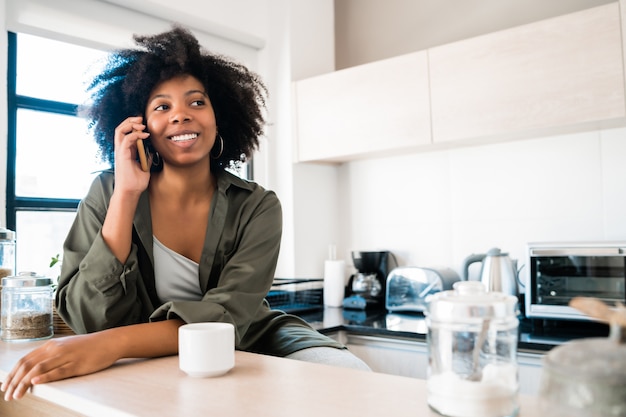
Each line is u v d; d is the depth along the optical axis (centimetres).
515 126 201
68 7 211
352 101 247
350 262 286
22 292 129
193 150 120
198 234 129
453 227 251
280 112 275
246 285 118
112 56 143
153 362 93
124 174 114
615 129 209
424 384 72
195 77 131
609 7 181
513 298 62
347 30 299
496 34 206
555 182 223
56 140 211
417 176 262
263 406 64
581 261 185
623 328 48
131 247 117
